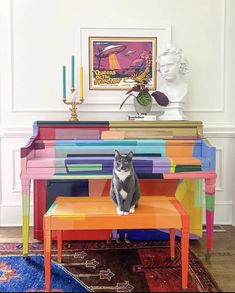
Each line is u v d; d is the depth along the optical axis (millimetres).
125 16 3004
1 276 2072
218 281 2029
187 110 3076
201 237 2715
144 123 2574
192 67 3061
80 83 2916
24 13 2971
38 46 2990
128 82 3033
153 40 3018
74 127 2555
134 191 1953
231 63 3070
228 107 3094
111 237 2695
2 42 2982
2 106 3012
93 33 2998
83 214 1903
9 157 3045
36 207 2686
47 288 1867
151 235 2703
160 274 2098
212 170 2303
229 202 3150
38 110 3020
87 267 2197
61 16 2984
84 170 2266
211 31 3043
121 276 2068
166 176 2287
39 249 2518
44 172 2254
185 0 3018
